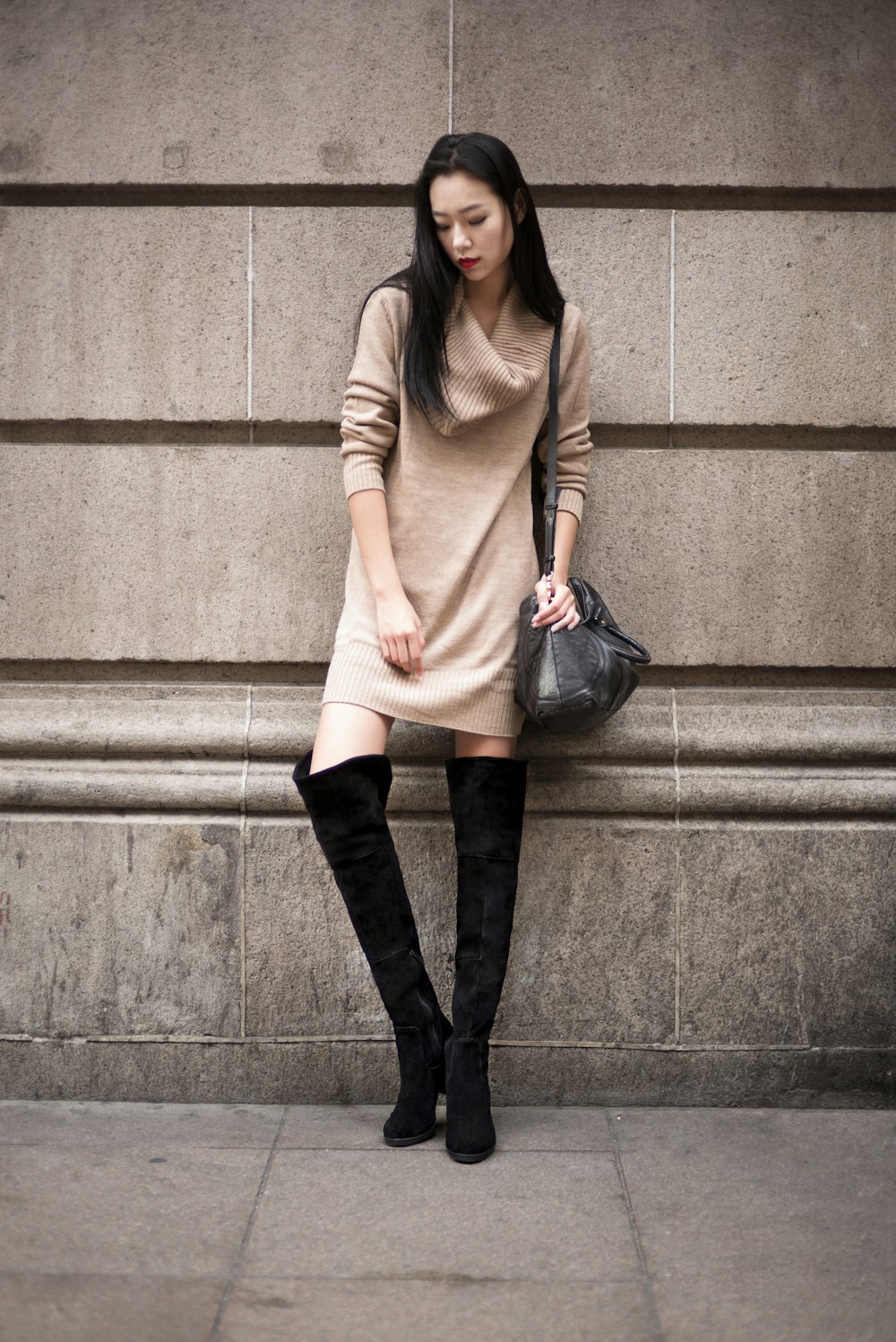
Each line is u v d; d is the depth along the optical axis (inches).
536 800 117.3
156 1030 119.0
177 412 120.0
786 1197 97.3
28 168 118.7
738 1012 118.6
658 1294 82.6
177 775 118.7
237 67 118.1
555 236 119.1
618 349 119.7
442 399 103.8
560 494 112.0
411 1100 106.7
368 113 117.9
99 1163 103.0
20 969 119.3
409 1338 77.1
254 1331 77.7
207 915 118.6
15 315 119.9
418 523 107.2
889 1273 85.4
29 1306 80.0
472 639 108.2
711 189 119.2
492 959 106.0
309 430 121.0
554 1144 107.9
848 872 118.4
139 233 119.1
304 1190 97.8
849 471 120.5
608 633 107.0
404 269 115.4
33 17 118.4
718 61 118.2
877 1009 118.6
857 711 120.7
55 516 121.1
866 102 118.5
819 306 119.5
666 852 118.1
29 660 122.2
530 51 117.8
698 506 120.7
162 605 121.3
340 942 118.1
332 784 102.4
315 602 120.8
